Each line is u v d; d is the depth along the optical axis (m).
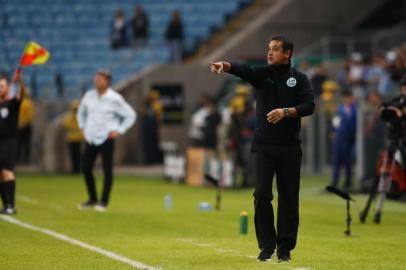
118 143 111.38
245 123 81.06
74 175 99.06
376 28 125.12
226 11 129.12
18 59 124.69
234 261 36.22
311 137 91.44
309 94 34.91
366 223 53.06
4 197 57.16
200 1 130.00
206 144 90.31
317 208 62.28
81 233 47.03
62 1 130.50
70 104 111.56
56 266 35.38
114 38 122.69
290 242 35.62
